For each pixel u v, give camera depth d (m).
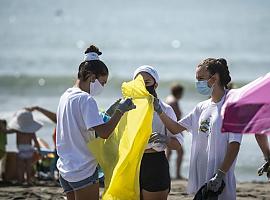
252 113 14.63
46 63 100.62
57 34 160.38
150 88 17.78
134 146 16.89
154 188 17.38
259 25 197.88
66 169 16.56
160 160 17.52
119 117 16.27
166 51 123.94
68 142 16.61
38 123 30.47
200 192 16.70
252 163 39.19
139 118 16.95
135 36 157.38
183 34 163.62
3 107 57.72
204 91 17.14
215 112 17.03
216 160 16.89
